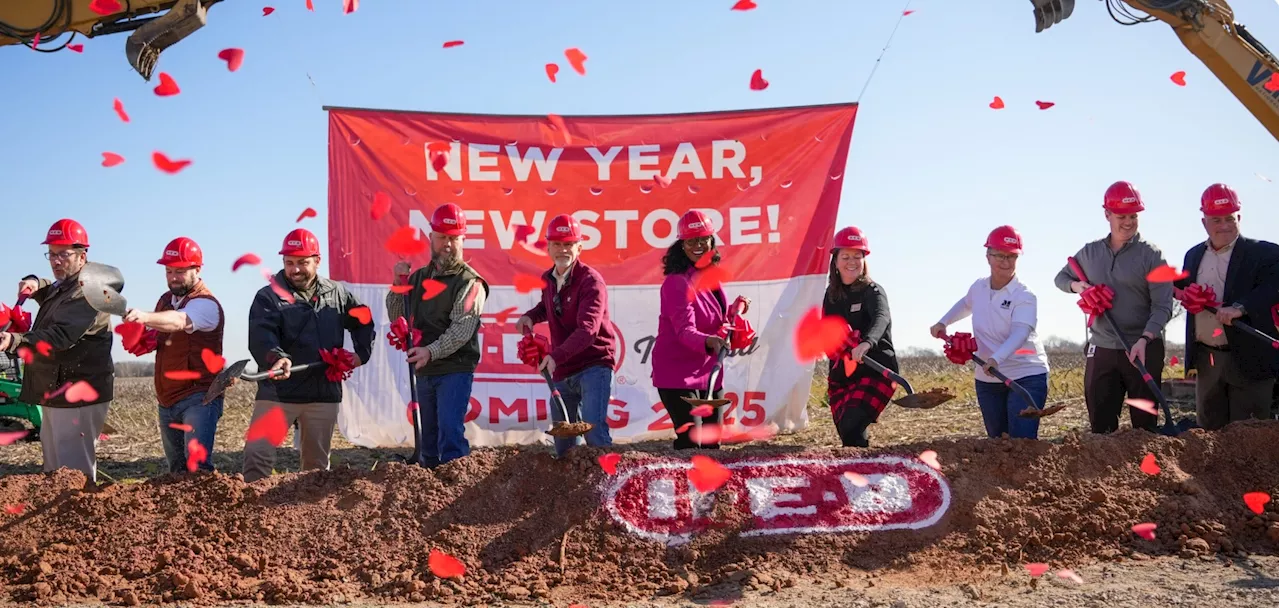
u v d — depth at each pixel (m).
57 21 8.03
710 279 5.35
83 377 6.09
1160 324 5.76
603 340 5.54
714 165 8.82
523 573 4.45
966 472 4.96
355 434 8.61
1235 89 8.19
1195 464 5.12
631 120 8.84
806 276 8.77
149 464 9.18
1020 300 5.66
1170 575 4.29
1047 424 10.09
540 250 8.58
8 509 4.69
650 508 4.74
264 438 5.69
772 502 4.79
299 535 4.67
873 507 4.79
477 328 5.41
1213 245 6.18
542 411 8.74
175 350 5.77
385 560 4.55
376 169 8.59
